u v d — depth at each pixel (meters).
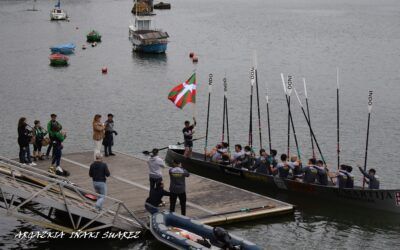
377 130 54.78
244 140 52.00
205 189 33.25
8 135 52.69
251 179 36.94
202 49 114.31
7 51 110.00
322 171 34.72
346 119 58.91
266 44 119.88
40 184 30.47
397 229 31.00
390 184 40.84
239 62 98.62
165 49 109.94
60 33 137.25
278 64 95.25
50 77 83.88
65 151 48.00
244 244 24.75
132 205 30.14
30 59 100.94
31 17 173.25
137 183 33.50
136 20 117.00
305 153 48.44
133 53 110.25
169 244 26.00
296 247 28.30
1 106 64.69
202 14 189.62
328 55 104.56
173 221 27.39
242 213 30.05
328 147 49.69
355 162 45.84
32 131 37.19
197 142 51.66
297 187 35.09
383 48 112.44
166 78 84.56
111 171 35.53
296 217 32.12
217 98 68.56
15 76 84.62
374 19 170.00
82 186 32.38
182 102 44.12
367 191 32.72
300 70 89.25
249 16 182.00
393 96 69.62
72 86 77.19
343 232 30.48
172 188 28.30
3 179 27.64
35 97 69.75
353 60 98.31
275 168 36.59
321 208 33.81
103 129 36.53
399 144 50.41
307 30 143.25
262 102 66.62
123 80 82.38
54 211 32.00
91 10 197.88
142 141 51.66
